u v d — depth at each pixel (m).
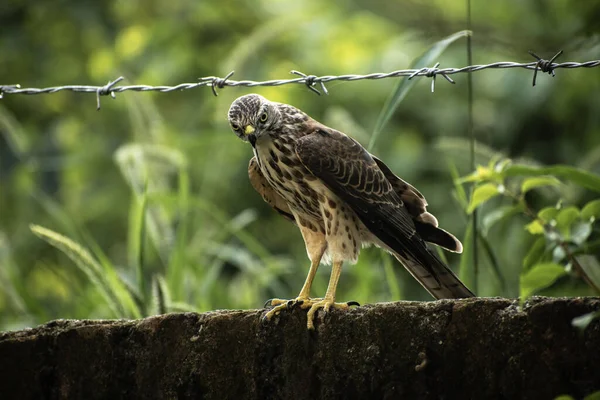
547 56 15.00
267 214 15.46
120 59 17.67
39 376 7.39
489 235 12.26
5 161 15.65
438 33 16.33
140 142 11.61
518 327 6.03
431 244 9.27
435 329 6.29
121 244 16.44
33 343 7.42
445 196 14.90
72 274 14.51
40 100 18.02
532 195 12.05
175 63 17.50
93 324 7.36
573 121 14.79
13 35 17.83
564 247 6.95
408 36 16.48
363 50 17.64
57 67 18.27
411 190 8.71
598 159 10.69
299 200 8.62
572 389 5.87
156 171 11.64
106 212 16.64
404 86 8.78
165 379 7.11
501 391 6.07
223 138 14.55
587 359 5.84
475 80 16.38
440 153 15.35
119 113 17.47
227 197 15.39
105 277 8.94
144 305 9.35
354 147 8.49
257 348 6.93
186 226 11.15
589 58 14.10
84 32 18.30
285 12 18.50
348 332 6.64
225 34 18.39
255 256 14.95
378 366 6.46
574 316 5.89
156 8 18.95
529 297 6.16
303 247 15.11
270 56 17.58
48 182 16.02
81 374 7.33
